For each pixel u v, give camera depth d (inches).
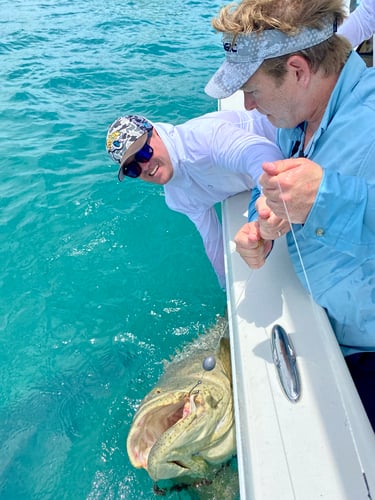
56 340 131.8
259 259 74.9
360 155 56.3
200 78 294.4
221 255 129.7
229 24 60.2
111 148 99.3
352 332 74.9
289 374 64.1
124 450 101.8
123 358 125.4
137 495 92.5
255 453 56.8
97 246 164.2
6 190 190.9
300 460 55.4
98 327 135.3
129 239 167.2
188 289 147.3
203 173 105.1
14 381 120.6
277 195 54.2
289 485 53.1
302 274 74.9
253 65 60.4
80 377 120.7
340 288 69.9
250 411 61.9
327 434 57.7
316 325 72.4
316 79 60.4
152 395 88.2
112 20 421.4
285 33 57.0
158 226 172.9
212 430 79.0
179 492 88.8
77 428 108.0
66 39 374.0
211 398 80.3
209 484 85.9
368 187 53.7
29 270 155.0
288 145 82.8
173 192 115.0
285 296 78.7
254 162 87.0
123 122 100.0
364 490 51.8
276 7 56.9
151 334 132.4
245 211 106.6
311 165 54.2
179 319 136.8
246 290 81.5
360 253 56.8
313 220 55.1
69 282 150.6
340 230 55.1
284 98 62.6
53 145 223.6
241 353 70.6
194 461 80.4
